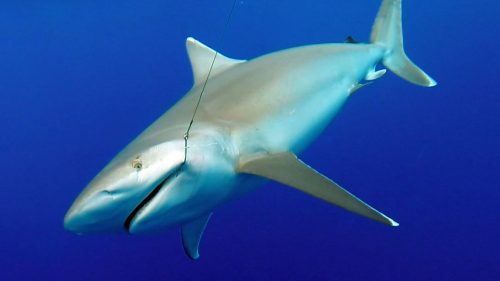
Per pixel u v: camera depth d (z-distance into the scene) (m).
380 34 5.48
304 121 4.18
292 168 3.43
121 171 2.58
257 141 3.74
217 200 3.50
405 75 5.64
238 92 3.89
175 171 2.87
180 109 3.70
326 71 4.50
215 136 3.32
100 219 2.54
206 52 4.62
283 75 4.17
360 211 3.04
